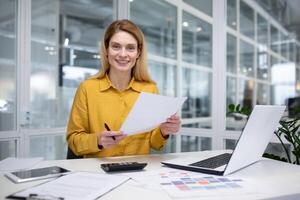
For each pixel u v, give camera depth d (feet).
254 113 3.01
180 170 3.47
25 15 7.68
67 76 9.20
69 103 9.21
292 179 3.10
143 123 3.63
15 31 7.63
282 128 5.20
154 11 10.68
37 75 8.23
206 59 10.46
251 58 13.76
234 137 7.56
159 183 2.89
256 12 12.96
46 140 8.34
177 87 10.77
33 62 8.11
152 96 3.40
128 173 3.31
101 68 5.21
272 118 3.54
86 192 2.55
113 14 9.79
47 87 8.52
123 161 4.02
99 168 3.59
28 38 7.75
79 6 9.62
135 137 4.90
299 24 14.26
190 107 10.88
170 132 4.45
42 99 8.37
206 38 10.16
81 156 4.61
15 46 7.63
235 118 7.73
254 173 3.34
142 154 4.75
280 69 15.34
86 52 9.84
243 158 3.38
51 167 3.54
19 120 7.61
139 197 2.47
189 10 10.44
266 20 13.94
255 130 3.23
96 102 4.94
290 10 12.60
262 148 3.88
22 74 7.64
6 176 3.16
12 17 7.61
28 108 7.77
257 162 3.92
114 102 5.00
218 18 7.93
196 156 4.34
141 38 4.94
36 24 8.20
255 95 13.82
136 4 10.08
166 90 10.53
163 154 4.58
